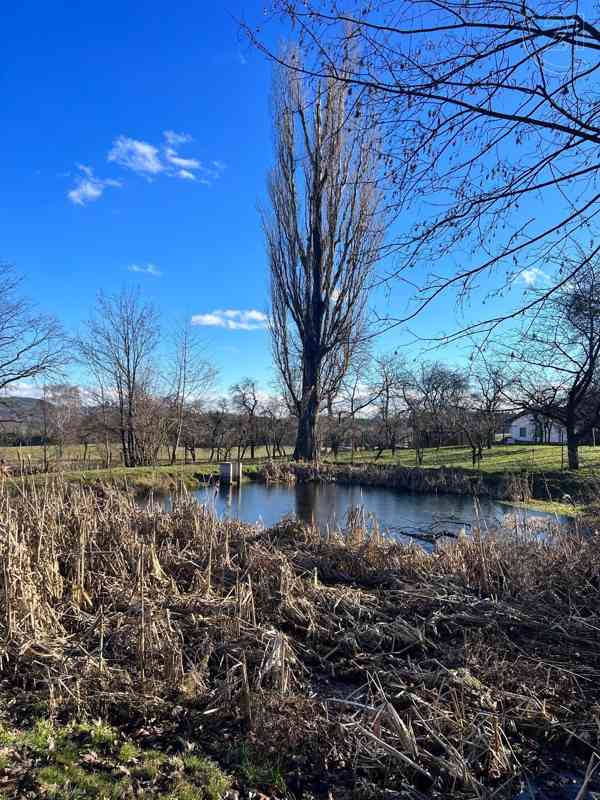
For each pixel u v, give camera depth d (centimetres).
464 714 335
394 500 1734
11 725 318
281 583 520
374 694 368
